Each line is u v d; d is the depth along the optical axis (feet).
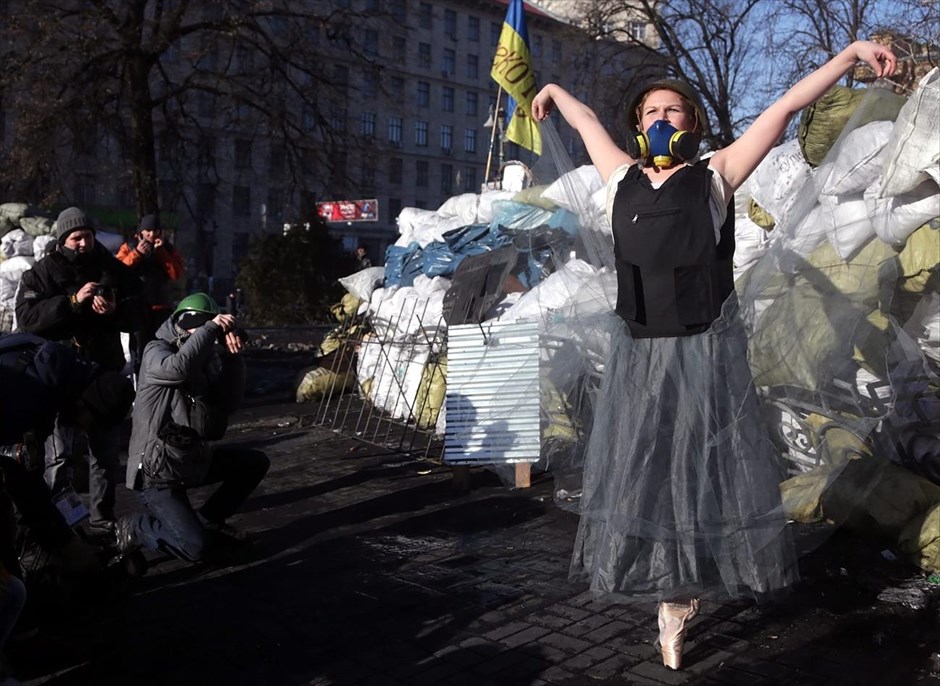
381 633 11.35
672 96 9.58
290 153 64.28
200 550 13.23
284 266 67.15
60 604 11.52
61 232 15.21
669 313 9.01
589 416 11.21
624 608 11.86
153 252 24.12
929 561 12.44
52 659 10.78
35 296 14.94
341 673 10.26
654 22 60.70
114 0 57.36
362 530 15.76
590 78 67.21
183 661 10.69
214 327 13.67
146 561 13.94
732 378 9.02
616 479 9.19
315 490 18.61
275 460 21.40
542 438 12.42
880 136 11.60
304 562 14.21
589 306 11.58
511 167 29.53
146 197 58.08
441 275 25.54
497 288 20.70
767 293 10.75
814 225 11.30
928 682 9.45
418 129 193.88
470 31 201.67
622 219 9.16
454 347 17.97
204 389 13.89
